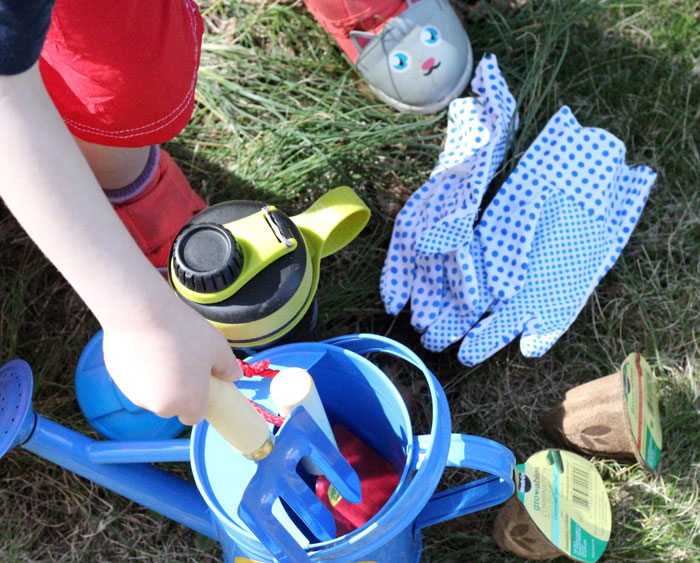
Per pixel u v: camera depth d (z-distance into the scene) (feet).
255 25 5.23
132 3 3.11
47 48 3.13
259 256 3.38
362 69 4.83
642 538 3.98
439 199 4.40
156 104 3.51
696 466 4.12
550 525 3.57
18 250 4.62
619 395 3.82
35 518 4.15
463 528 4.06
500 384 4.38
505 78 5.08
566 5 5.11
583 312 4.53
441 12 4.69
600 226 4.28
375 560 3.22
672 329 4.47
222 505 3.21
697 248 4.63
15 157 2.02
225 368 2.36
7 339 4.41
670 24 5.16
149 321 2.16
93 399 3.90
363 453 3.62
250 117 4.91
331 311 4.48
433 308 4.28
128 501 4.19
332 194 3.78
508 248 4.25
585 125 4.98
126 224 4.14
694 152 4.84
